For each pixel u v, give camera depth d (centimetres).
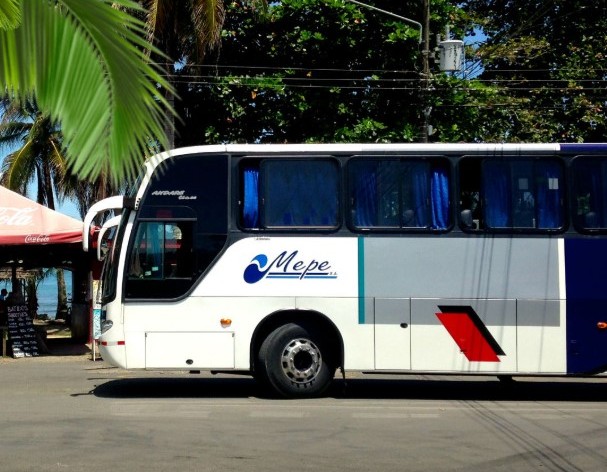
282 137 2277
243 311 1252
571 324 1241
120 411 1142
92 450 870
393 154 1272
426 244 1254
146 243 1262
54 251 2147
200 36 1966
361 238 1257
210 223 1263
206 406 1192
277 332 1260
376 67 2262
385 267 1252
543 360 1240
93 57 385
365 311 1248
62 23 383
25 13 381
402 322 1245
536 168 1264
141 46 390
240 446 895
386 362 1245
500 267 1249
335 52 2248
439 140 2280
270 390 1278
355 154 1272
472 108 2339
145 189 1270
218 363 1250
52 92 388
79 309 2458
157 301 1253
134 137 391
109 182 416
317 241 1259
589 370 1235
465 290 1246
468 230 1255
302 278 1253
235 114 2212
